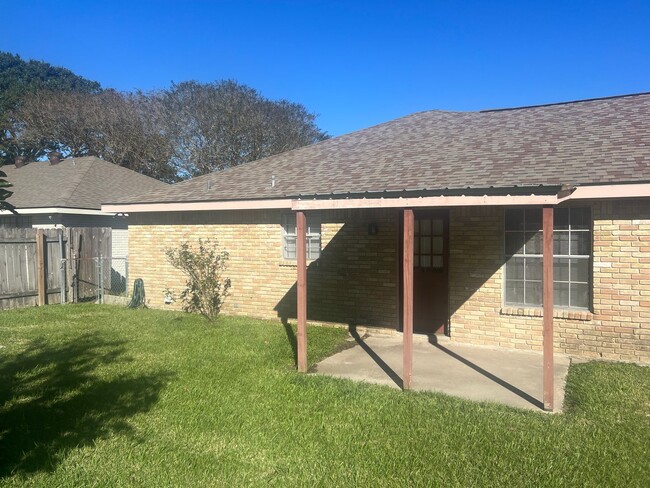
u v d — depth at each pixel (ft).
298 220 22.67
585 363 23.82
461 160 29.27
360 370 22.89
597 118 32.30
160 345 27.20
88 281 46.83
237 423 16.60
